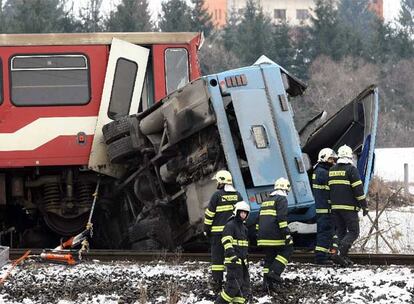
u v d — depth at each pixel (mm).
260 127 39969
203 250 45344
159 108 42406
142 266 38312
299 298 31750
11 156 45156
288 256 33594
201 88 40219
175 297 30438
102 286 33469
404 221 61719
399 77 174625
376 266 38531
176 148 42562
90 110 46000
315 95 160000
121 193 47344
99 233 48750
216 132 40594
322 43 173625
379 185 78500
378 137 167250
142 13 163125
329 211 39344
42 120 45531
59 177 46875
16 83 45500
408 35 189750
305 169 40438
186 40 47531
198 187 41125
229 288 29781
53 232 48750
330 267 38344
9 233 48844
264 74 40812
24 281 34656
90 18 164375
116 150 44312
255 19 181375
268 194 39656
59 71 45938
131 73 46562
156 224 43406
